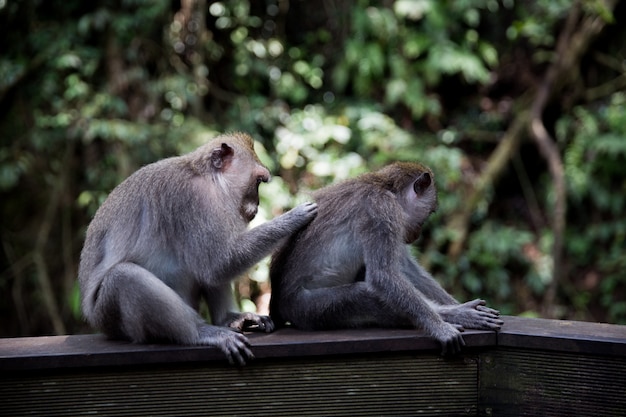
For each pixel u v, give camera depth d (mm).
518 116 12172
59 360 4035
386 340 4227
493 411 4309
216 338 4199
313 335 4438
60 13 11422
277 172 11281
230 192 4770
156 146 10578
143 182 4695
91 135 10148
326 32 12688
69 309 11141
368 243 4676
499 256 11633
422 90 12055
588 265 11859
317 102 12547
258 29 12516
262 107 11883
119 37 11070
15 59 11156
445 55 11844
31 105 11320
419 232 5133
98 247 4676
